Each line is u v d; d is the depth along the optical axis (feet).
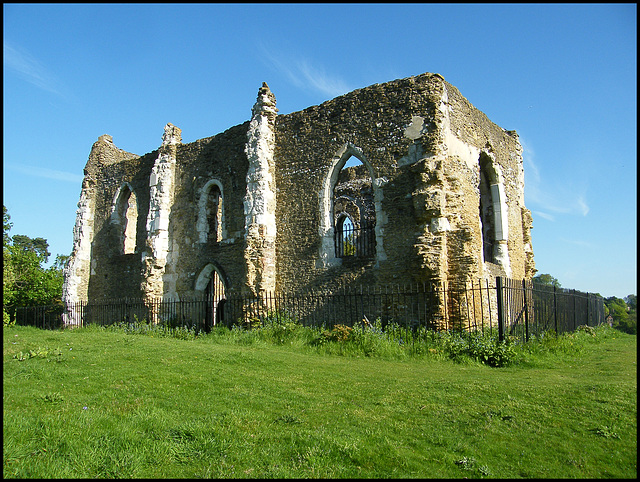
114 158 90.33
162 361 32.89
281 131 61.57
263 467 16.85
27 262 89.61
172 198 72.54
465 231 47.78
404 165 51.24
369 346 39.88
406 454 17.80
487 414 21.61
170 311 68.13
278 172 60.80
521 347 38.86
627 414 21.20
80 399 24.47
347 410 22.71
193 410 22.80
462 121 56.08
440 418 21.47
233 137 66.80
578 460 17.25
